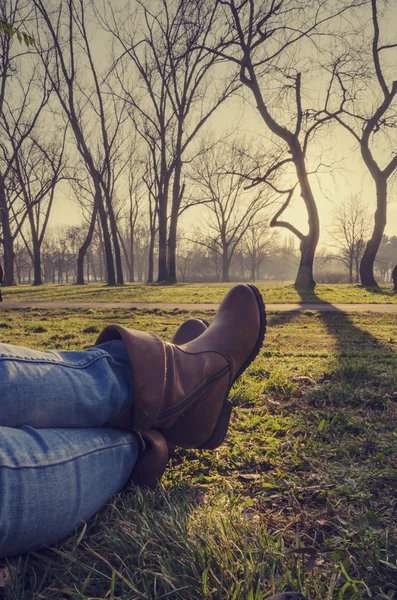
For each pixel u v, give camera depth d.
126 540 1.44
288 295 17.80
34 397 1.33
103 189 32.03
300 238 24.69
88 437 1.45
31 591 1.25
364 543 1.44
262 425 2.70
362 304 14.41
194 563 1.32
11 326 8.79
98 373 1.51
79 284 34.81
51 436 1.33
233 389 3.42
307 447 2.30
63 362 1.46
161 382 1.60
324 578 1.31
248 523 1.53
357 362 4.48
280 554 1.35
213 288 23.00
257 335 2.10
